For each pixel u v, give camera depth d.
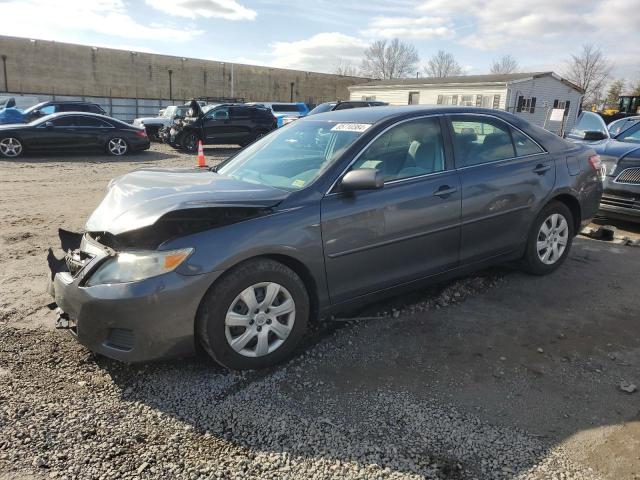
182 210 2.91
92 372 3.24
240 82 59.59
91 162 14.89
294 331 3.35
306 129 4.23
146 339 2.93
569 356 3.48
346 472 2.40
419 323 3.97
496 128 4.49
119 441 2.60
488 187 4.20
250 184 3.60
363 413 2.85
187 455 2.51
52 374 3.20
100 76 51.03
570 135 8.99
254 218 3.14
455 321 4.00
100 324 2.96
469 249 4.20
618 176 6.70
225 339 3.09
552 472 2.41
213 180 3.72
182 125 18.78
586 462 2.47
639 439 2.63
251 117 19.89
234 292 3.06
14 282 4.77
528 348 3.59
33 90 47.66
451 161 4.09
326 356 3.47
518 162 4.50
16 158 15.12
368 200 3.55
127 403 2.93
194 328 3.04
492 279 4.86
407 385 3.13
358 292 3.63
